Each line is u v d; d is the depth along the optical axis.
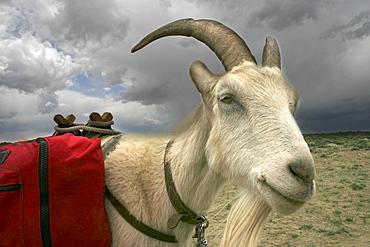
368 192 3.10
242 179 0.61
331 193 3.09
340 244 1.73
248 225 0.70
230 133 0.61
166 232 0.68
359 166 5.19
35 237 0.57
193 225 0.71
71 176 0.60
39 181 0.58
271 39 0.73
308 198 0.52
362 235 1.86
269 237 1.87
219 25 0.70
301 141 0.54
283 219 2.23
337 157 6.62
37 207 0.57
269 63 0.68
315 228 2.02
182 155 0.68
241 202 0.73
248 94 0.60
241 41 0.68
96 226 0.61
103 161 0.67
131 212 0.66
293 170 0.51
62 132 0.86
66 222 0.59
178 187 0.67
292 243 1.77
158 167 0.70
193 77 0.67
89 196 0.61
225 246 0.72
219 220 1.99
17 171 0.57
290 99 0.64
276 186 0.52
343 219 2.20
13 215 0.57
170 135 0.77
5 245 0.57
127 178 0.69
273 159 0.54
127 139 0.77
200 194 0.68
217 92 0.62
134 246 0.66
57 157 0.60
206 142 0.67
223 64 0.68
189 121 0.73
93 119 0.85
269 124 0.57
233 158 0.60
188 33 0.75
